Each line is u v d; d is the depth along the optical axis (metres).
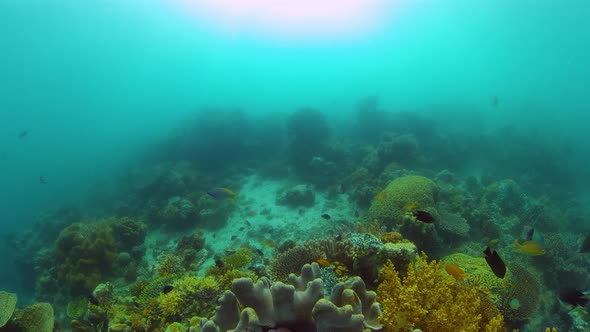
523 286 5.20
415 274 3.42
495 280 5.02
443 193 9.70
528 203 11.22
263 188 15.48
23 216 28.09
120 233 10.68
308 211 12.36
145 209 14.62
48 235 16.39
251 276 5.28
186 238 9.97
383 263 3.91
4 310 5.26
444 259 5.91
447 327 2.74
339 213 11.81
